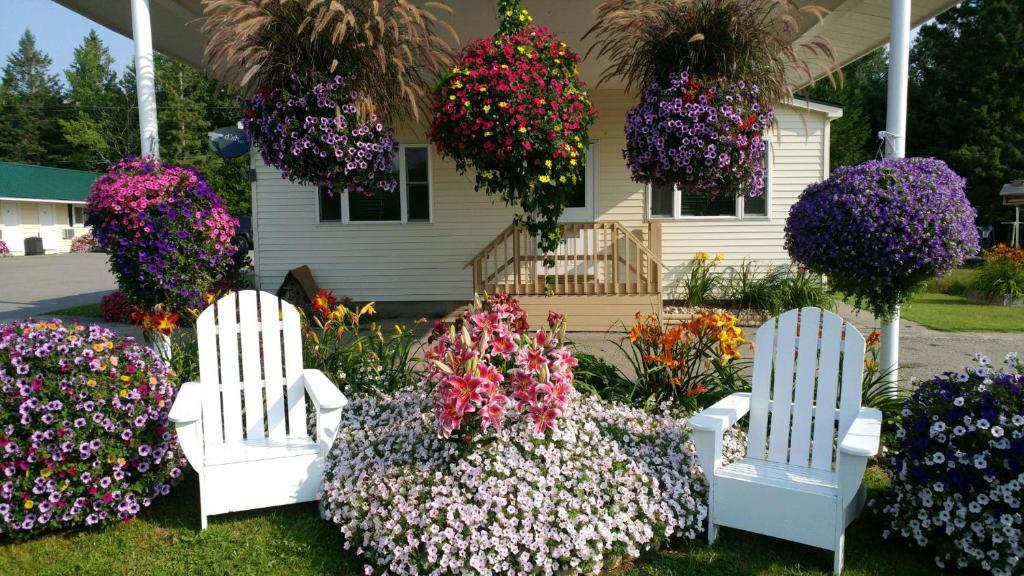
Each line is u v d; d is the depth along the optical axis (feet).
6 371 9.48
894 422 12.78
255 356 11.22
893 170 11.80
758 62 14.38
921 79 84.28
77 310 34.55
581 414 11.64
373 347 15.62
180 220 13.57
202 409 10.91
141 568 9.05
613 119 29.60
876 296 12.47
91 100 134.72
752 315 28.63
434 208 30.30
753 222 30.30
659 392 13.57
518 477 9.25
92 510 9.85
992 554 8.20
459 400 9.18
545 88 14.38
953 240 11.31
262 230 30.71
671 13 13.89
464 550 8.27
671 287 30.71
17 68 168.96
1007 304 35.06
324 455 10.43
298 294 28.73
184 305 14.17
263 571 8.95
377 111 14.53
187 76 98.32
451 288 30.55
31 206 102.99
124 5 19.06
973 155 69.72
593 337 24.40
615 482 9.57
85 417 9.68
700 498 9.95
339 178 14.61
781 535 9.06
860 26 21.53
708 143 14.05
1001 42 69.82
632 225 30.07
